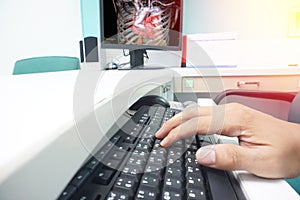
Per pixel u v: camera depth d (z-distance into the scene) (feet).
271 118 0.91
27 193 0.37
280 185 0.68
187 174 0.73
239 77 3.46
